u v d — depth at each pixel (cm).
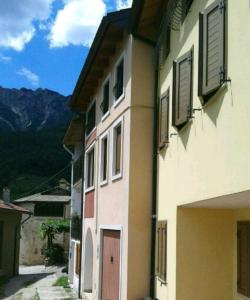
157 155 1284
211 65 756
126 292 1288
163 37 1201
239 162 645
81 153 2402
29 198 5081
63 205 4994
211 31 762
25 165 7719
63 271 3591
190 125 905
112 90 1588
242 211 960
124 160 1384
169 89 1132
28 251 4825
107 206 1608
